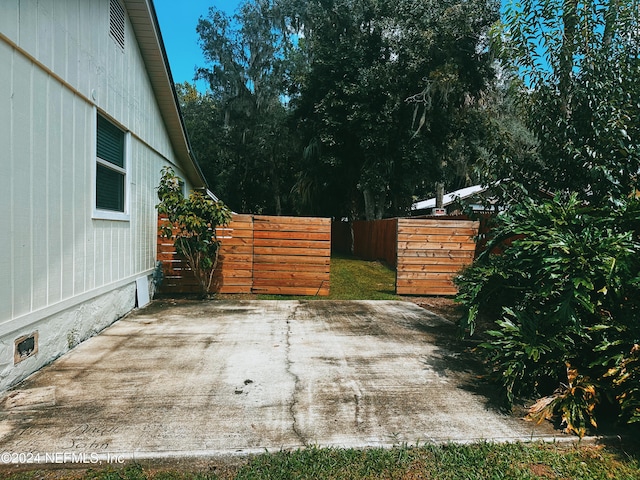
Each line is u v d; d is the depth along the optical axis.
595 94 4.55
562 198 4.69
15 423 2.96
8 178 3.47
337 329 5.79
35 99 3.90
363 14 18.22
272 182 26.30
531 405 3.46
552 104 4.95
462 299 4.31
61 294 4.41
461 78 16.62
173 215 7.40
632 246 3.22
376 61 17.56
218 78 25.28
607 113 4.39
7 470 2.45
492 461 2.63
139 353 4.57
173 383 3.74
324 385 3.77
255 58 24.97
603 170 4.05
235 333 5.47
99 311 5.46
